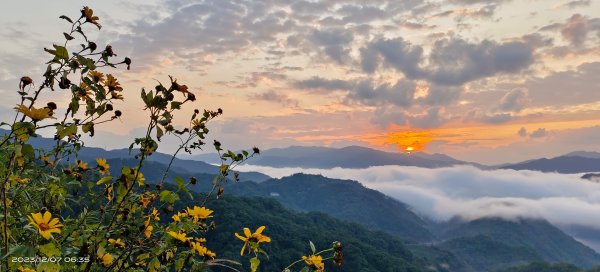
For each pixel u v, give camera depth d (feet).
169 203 9.12
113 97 8.51
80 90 7.80
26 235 7.41
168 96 7.73
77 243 7.96
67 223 8.27
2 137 6.75
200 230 9.39
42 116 6.78
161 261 8.30
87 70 7.59
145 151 7.90
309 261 9.27
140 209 8.84
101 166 9.45
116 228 8.38
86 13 7.79
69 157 9.12
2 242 6.56
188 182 10.18
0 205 7.05
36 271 6.28
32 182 8.47
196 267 8.46
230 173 10.86
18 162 7.32
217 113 10.05
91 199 8.99
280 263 227.81
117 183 8.08
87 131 7.93
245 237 9.03
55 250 6.38
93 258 7.47
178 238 8.38
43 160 8.55
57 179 8.20
